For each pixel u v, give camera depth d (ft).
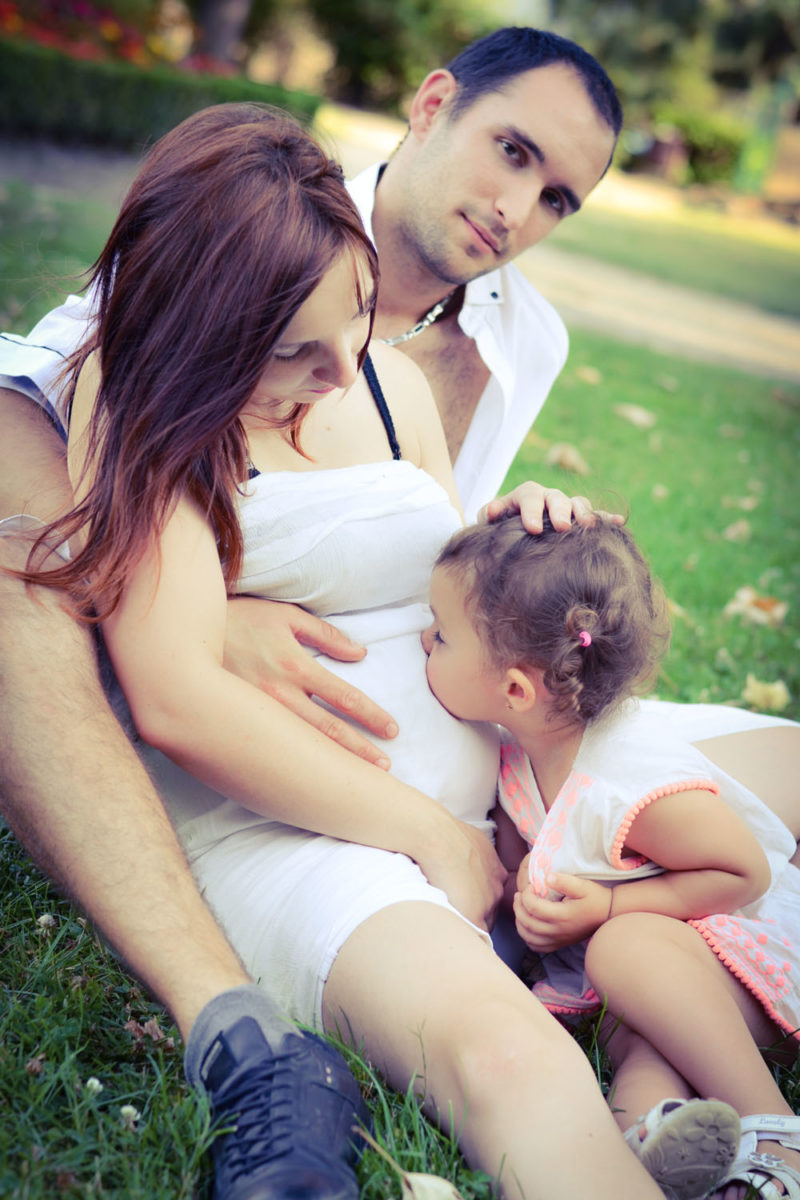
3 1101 5.02
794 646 12.94
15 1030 5.48
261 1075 4.70
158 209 5.42
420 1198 4.59
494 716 6.47
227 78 46.50
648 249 52.13
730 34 98.32
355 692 6.23
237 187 5.28
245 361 5.39
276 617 6.32
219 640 5.93
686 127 91.04
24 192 28.60
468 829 6.36
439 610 6.47
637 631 6.29
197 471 5.80
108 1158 4.74
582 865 6.20
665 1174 5.01
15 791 5.40
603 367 28.19
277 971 5.74
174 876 5.26
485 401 9.54
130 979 6.12
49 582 5.80
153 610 5.70
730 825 6.07
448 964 5.28
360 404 7.01
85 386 6.12
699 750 7.12
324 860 5.86
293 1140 4.51
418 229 8.55
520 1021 5.07
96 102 41.16
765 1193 5.15
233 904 5.96
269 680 6.22
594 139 8.29
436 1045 5.10
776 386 30.48
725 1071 5.51
